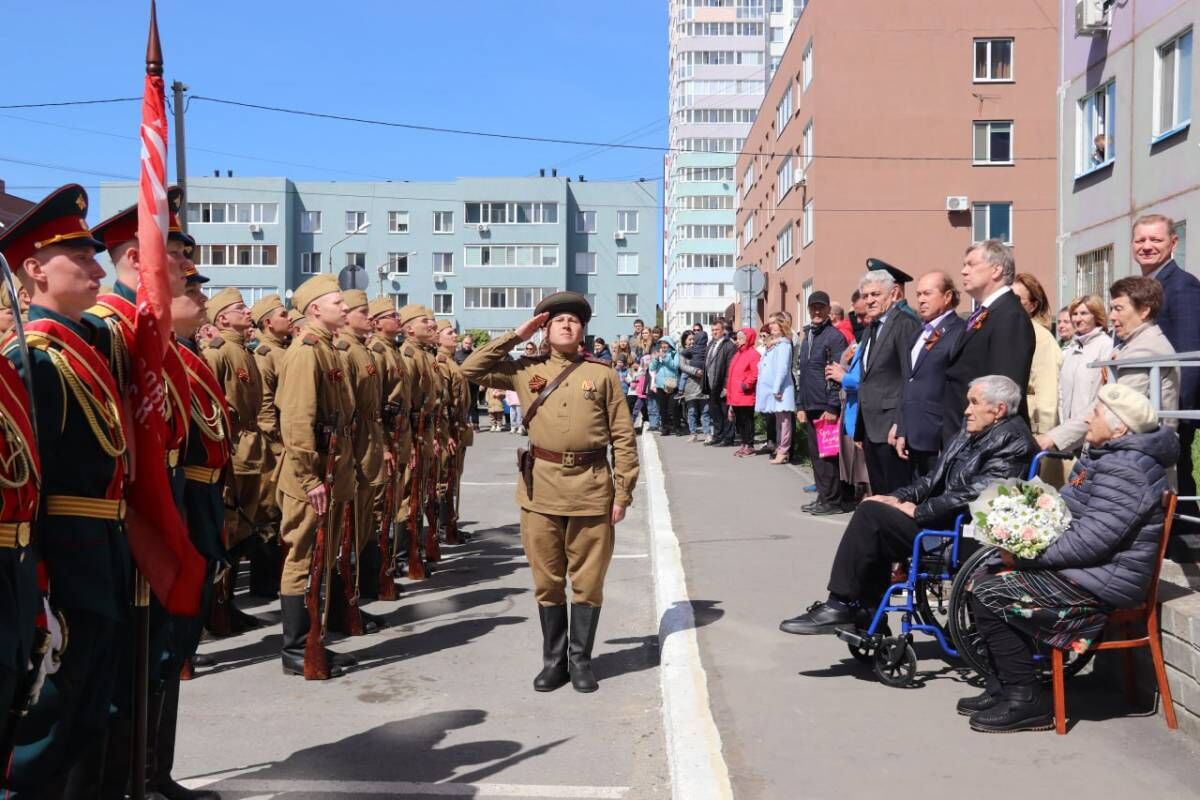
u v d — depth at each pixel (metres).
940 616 6.57
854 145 32.91
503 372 6.26
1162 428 4.93
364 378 7.72
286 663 6.59
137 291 4.06
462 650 7.05
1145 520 4.74
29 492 3.28
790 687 5.57
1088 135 19.17
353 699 6.07
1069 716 5.04
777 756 4.62
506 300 74.31
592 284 76.56
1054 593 4.74
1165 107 16.50
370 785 4.80
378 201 73.56
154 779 4.47
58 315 3.73
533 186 74.00
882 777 4.38
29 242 3.68
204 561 4.08
